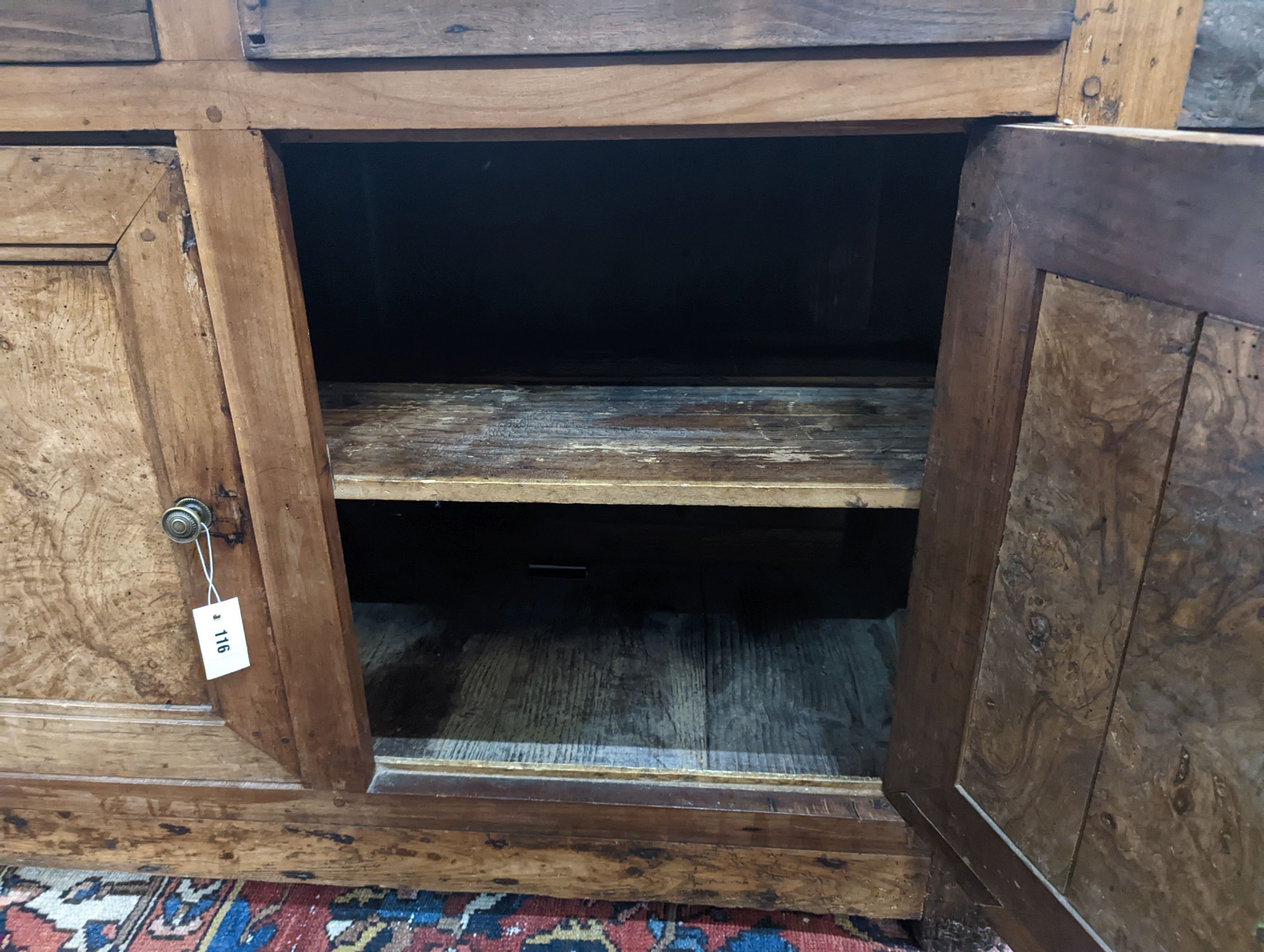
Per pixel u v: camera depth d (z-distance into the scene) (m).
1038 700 0.66
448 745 0.97
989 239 0.62
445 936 0.93
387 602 1.31
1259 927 0.52
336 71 0.63
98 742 0.89
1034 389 0.62
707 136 0.66
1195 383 0.50
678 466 0.81
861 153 1.10
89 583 0.82
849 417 0.94
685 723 1.01
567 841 0.90
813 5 0.58
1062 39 0.58
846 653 1.17
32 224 0.69
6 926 0.94
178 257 0.68
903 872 0.88
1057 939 0.68
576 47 0.61
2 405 0.75
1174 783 0.56
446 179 1.16
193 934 0.93
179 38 0.62
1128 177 0.51
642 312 1.22
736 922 0.95
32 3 0.62
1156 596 0.55
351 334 1.24
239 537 0.78
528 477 0.79
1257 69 0.68
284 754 0.88
